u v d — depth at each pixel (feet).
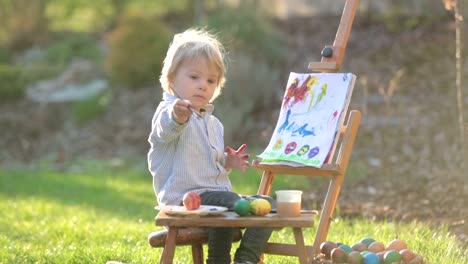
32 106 107.04
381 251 28.91
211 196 29.01
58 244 44.52
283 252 29.17
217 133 30.73
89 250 39.73
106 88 106.11
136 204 64.03
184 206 27.25
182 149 29.55
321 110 30.78
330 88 30.96
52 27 136.67
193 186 29.48
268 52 96.37
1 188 75.56
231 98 90.48
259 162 31.45
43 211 60.54
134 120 99.14
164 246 29.25
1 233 50.29
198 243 29.55
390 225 44.11
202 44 30.01
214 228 28.84
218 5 115.85
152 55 103.91
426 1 98.12
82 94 106.93
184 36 30.86
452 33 92.84
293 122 31.45
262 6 112.98
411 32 95.86
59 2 133.69
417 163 68.13
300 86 32.07
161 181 29.89
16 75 111.34
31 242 46.37
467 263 33.60
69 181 79.25
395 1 100.22
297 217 26.78
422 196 55.21
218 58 30.09
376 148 73.82
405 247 29.60
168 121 27.84
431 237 39.11
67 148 97.76
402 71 83.56
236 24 96.84
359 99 84.12
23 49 125.80
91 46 119.14
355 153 73.41
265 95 91.81
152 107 100.32
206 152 29.89
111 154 94.22
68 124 102.83
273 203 28.89
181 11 123.85
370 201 56.29
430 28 95.45
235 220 26.32
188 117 27.86
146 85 104.78
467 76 82.48
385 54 92.27
